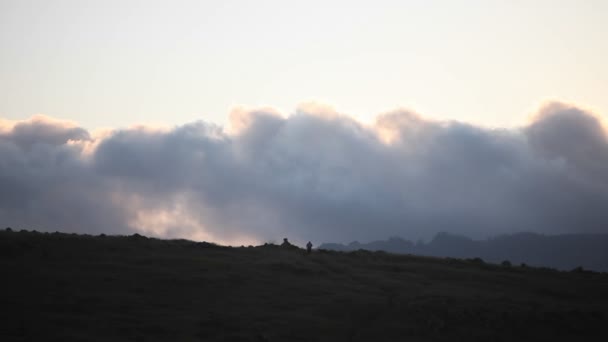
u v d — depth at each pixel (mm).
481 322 63594
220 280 72250
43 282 65875
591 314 67312
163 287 68062
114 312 59000
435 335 60188
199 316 59688
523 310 66812
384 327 61469
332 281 76938
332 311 64688
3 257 74875
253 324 58719
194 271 75375
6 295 60812
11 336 50938
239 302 65125
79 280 67750
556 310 67500
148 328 55531
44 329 53062
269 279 74875
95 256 78750
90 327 54531
